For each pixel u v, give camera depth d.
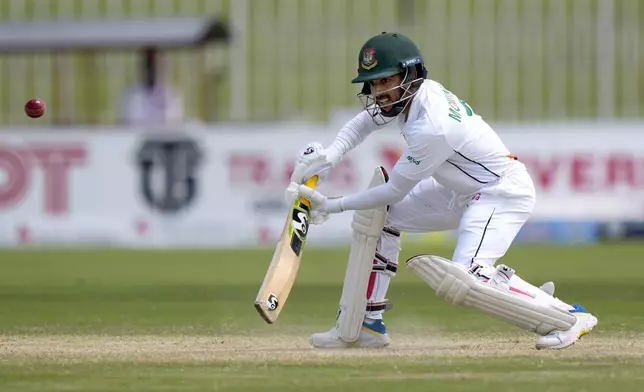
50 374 15.18
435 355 17.05
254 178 45.22
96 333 20.69
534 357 16.64
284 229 17.94
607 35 51.12
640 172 45.25
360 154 44.50
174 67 52.16
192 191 45.25
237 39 51.50
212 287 31.33
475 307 17.47
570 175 45.31
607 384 14.06
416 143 17.08
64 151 45.09
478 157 17.58
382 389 13.76
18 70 52.22
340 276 34.38
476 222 17.61
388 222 18.33
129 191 45.19
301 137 45.16
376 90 17.36
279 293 17.48
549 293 18.12
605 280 32.56
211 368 15.70
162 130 45.22
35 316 24.23
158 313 24.77
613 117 50.97
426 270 17.36
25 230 45.19
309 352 17.58
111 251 43.69
